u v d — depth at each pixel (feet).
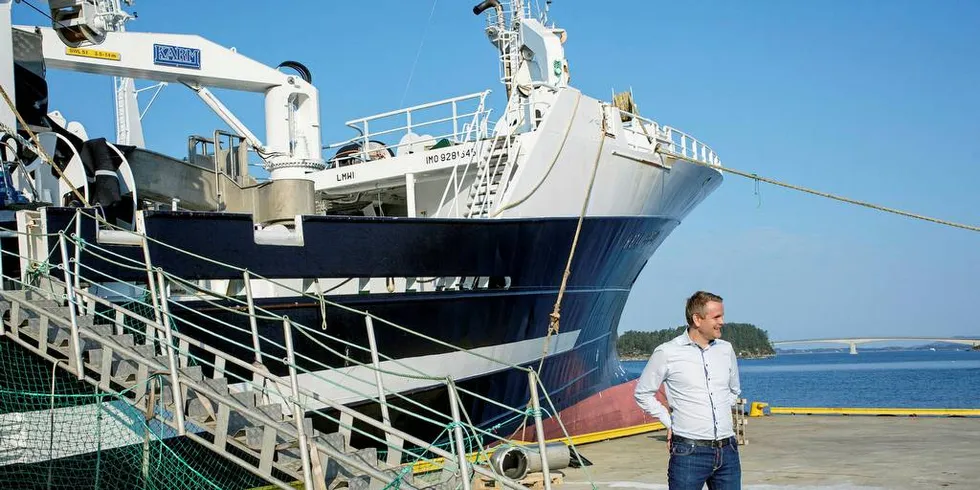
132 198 31.04
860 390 189.06
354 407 31.58
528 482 30.25
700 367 15.78
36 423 23.02
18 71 29.43
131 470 23.39
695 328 16.03
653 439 46.91
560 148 39.93
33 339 22.71
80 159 29.94
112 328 23.89
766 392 191.42
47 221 24.90
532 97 40.60
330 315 30.73
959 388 184.03
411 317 33.22
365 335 31.76
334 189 46.06
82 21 30.14
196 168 34.78
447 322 34.65
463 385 35.99
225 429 21.20
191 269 27.37
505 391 38.75
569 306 42.50
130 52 32.81
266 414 22.07
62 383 23.36
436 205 46.16
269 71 35.35
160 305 26.08
